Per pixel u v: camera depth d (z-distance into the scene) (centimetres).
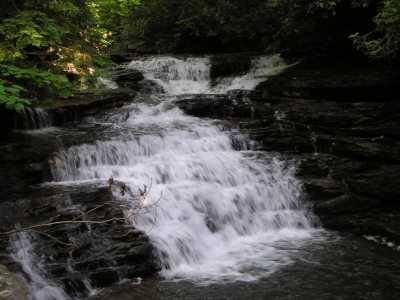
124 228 704
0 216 690
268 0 1473
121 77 1430
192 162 934
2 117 955
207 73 1534
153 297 617
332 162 982
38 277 619
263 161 981
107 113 1133
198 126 1074
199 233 791
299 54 1479
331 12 1238
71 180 864
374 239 822
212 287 645
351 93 1175
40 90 1036
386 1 974
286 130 1080
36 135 963
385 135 1014
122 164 930
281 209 914
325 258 739
